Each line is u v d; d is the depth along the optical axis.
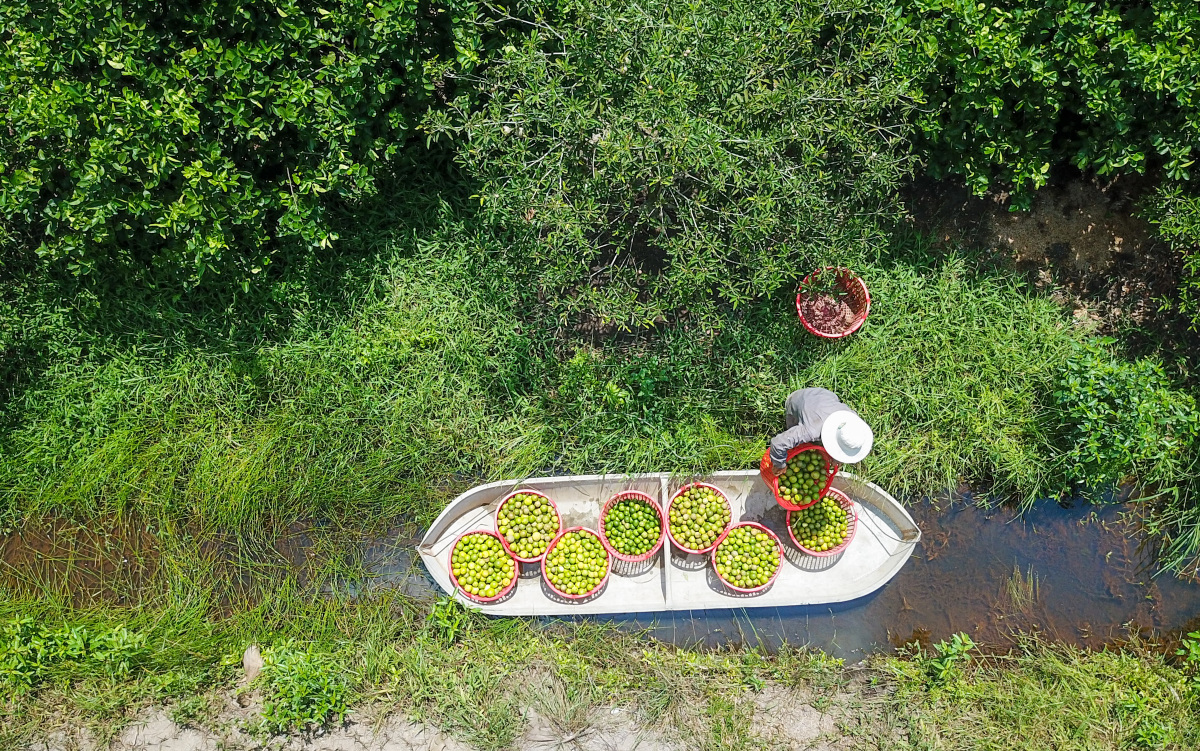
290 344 7.07
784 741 6.96
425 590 7.17
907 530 7.09
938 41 6.07
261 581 7.14
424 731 6.92
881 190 6.31
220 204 6.21
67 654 6.77
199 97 5.86
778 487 6.81
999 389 7.10
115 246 6.77
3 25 5.76
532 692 6.96
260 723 6.84
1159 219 6.61
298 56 6.01
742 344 7.04
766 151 5.88
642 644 7.14
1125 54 5.89
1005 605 7.21
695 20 5.74
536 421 7.19
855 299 7.08
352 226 7.12
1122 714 6.89
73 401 7.07
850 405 7.11
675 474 7.07
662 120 5.74
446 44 6.38
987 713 6.99
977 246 7.22
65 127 5.77
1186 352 7.21
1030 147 6.41
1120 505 7.18
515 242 6.62
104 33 5.63
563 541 6.99
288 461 7.13
